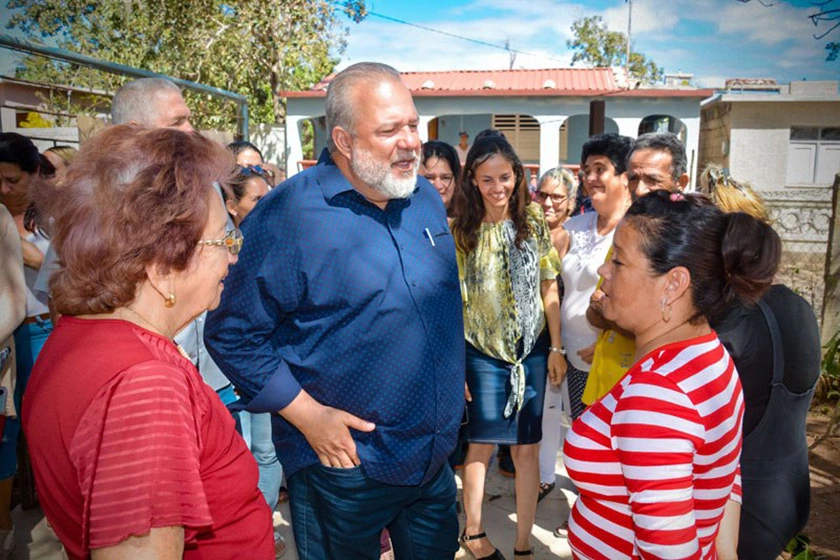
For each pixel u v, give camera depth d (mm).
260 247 1902
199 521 1031
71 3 14438
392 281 1944
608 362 2297
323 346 1940
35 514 3541
